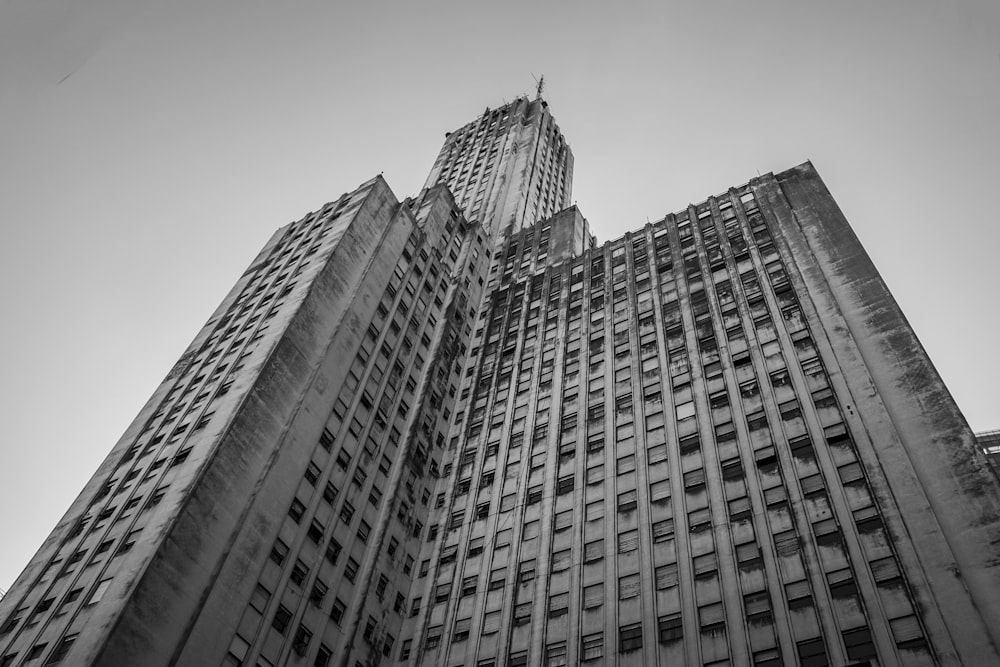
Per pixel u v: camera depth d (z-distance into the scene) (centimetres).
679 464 4609
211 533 3997
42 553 4309
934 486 3616
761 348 5041
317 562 4509
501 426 5925
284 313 5525
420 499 5512
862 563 3512
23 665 3534
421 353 6581
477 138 12262
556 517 4822
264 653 3938
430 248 7519
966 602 3142
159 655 3478
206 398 5025
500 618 4406
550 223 8712
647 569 4128
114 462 4869
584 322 6512
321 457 4931
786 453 4234
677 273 6362
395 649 4616
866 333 4625
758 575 3753
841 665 3234
